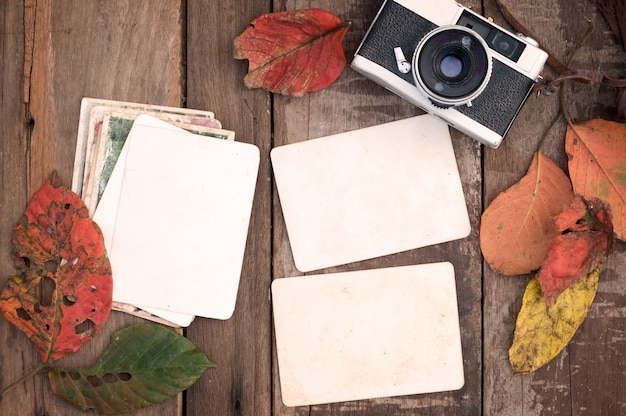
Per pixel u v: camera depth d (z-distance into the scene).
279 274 0.73
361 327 0.73
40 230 0.72
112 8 0.73
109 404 0.72
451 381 0.73
